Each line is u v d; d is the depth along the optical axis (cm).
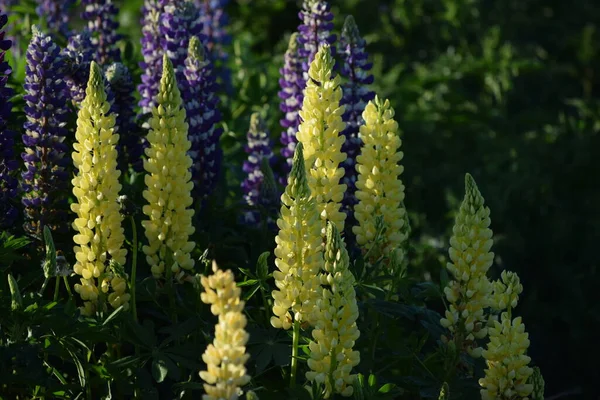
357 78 462
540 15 1034
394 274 404
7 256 376
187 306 392
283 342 374
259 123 523
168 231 372
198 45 455
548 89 956
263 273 374
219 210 474
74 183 359
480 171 776
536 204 703
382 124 394
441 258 659
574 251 661
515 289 359
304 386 352
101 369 360
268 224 479
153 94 481
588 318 620
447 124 867
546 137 812
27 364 342
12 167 399
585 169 740
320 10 466
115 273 358
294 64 486
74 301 381
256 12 1064
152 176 368
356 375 345
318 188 377
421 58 990
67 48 441
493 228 696
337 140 377
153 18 493
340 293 335
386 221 399
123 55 585
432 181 789
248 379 296
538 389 355
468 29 977
